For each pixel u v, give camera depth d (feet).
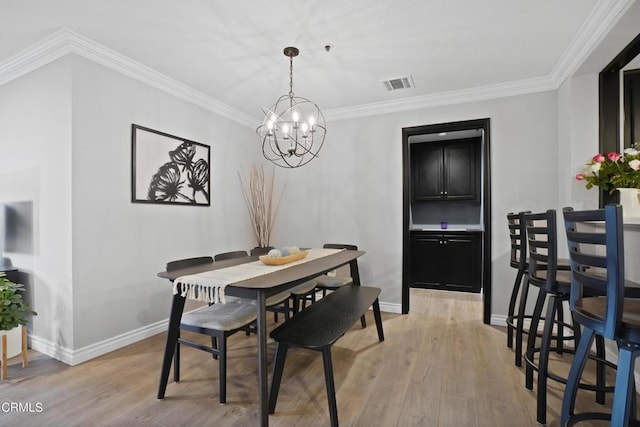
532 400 6.22
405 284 11.95
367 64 9.11
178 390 6.62
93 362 7.87
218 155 12.25
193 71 9.53
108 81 8.49
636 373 6.20
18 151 8.71
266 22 7.13
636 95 8.45
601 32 6.93
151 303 9.66
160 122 9.95
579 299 4.46
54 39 7.63
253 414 5.84
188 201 10.89
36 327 8.47
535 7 6.58
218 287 5.67
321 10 6.71
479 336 9.57
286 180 14.29
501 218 10.66
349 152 13.04
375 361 7.92
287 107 12.73
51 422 5.59
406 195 12.08
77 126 7.79
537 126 10.27
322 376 7.20
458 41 7.91
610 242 3.41
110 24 7.16
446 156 16.06
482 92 10.82
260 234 13.76
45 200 8.15
